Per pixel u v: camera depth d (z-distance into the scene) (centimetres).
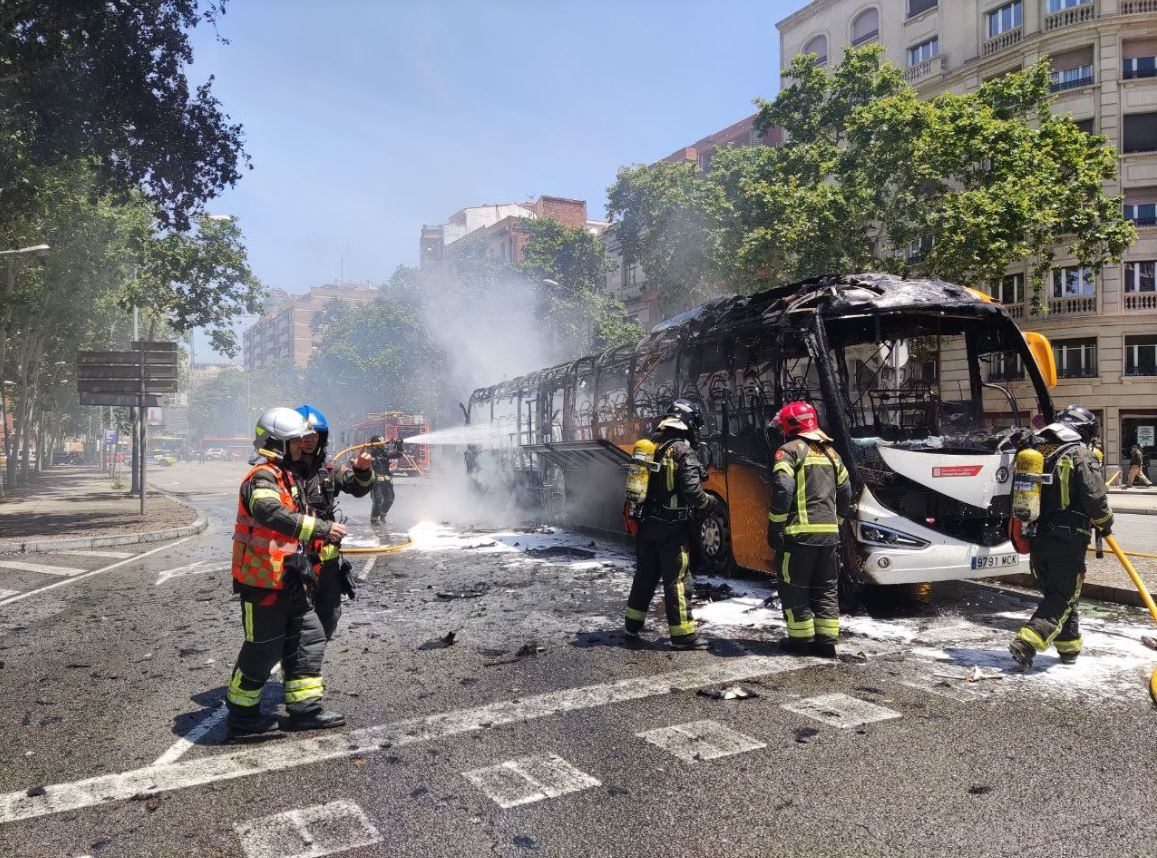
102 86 1470
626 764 376
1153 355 2862
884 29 3500
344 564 458
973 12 3184
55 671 559
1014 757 378
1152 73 2873
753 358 832
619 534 1230
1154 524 1475
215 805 338
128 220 2578
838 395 720
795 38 3862
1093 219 1955
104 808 337
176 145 1580
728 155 2695
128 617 742
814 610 566
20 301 2502
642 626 621
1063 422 556
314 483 442
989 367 822
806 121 2409
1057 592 522
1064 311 2953
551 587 851
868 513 679
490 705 466
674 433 599
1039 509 521
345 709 464
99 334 3600
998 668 530
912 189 2072
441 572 962
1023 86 2084
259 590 415
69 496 2608
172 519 1694
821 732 415
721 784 352
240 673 421
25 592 890
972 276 1962
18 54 1398
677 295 2992
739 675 520
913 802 332
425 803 338
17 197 1728
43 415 4994
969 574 693
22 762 391
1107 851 290
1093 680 500
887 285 784
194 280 2756
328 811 331
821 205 2036
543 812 328
